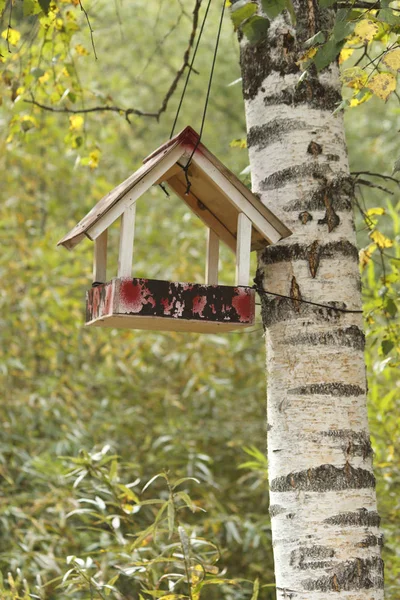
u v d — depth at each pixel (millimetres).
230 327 2887
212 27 10539
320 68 2568
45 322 7418
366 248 4027
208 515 6656
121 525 6367
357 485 2783
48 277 7250
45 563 5527
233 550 6789
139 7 10281
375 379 5551
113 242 8766
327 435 2791
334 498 2760
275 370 2887
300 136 2959
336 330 2850
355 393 2842
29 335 7344
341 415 2807
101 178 7867
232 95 11227
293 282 2875
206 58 11000
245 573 6734
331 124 2986
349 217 2961
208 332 3139
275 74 3008
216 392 7738
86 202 8211
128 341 7430
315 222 2904
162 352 7637
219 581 3420
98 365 7820
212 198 3035
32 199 7715
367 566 2748
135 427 7453
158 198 8914
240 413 7730
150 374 7875
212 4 10281
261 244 2982
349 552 2734
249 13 2564
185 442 7059
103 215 2744
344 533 2744
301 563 2744
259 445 7641
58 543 5914
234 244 3270
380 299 4117
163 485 7137
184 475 7023
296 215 2912
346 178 2980
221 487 7137
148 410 7695
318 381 2818
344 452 2787
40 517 6305
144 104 10883
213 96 11391
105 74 9617
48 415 7113
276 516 2830
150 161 2912
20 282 7328
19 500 6293
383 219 9586
